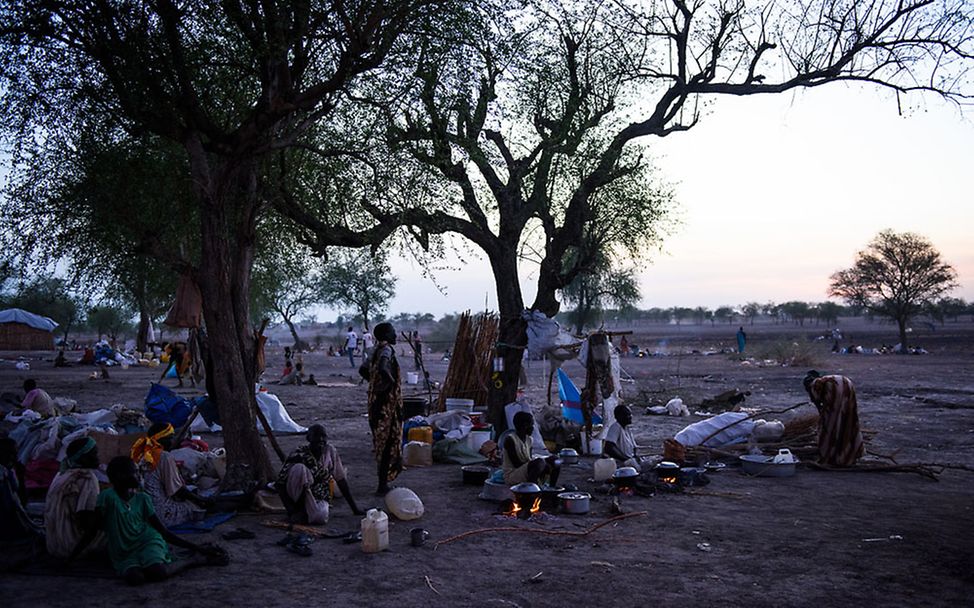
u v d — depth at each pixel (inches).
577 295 1765.5
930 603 205.5
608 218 540.1
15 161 326.6
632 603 204.7
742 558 249.4
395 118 382.6
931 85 498.0
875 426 623.8
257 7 312.0
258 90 383.6
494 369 534.3
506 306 533.6
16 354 1882.4
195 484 344.5
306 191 414.0
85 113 333.4
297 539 260.5
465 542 269.1
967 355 1840.6
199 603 201.3
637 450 466.3
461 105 388.2
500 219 531.8
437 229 425.4
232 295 341.7
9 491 255.0
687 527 292.4
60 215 336.2
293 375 1061.8
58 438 347.3
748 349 2015.3
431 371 1327.5
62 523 234.2
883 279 2171.5
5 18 299.3
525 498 307.1
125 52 306.7
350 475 405.1
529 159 527.2
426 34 346.3
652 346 2598.4
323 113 345.4
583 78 515.2
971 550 259.1
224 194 335.0
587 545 266.1
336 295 2089.1
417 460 442.9
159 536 228.4
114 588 213.3
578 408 512.1
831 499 346.9
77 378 1082.7
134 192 346.6
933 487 378.6
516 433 349.4
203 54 337.1
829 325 5826.8
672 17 525.0
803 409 738.8
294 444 526.0
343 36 329.1
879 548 261.6
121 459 229.1
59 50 315.0
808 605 203.6
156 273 414.9
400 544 265.7
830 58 523.2
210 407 381.1
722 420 480.1
